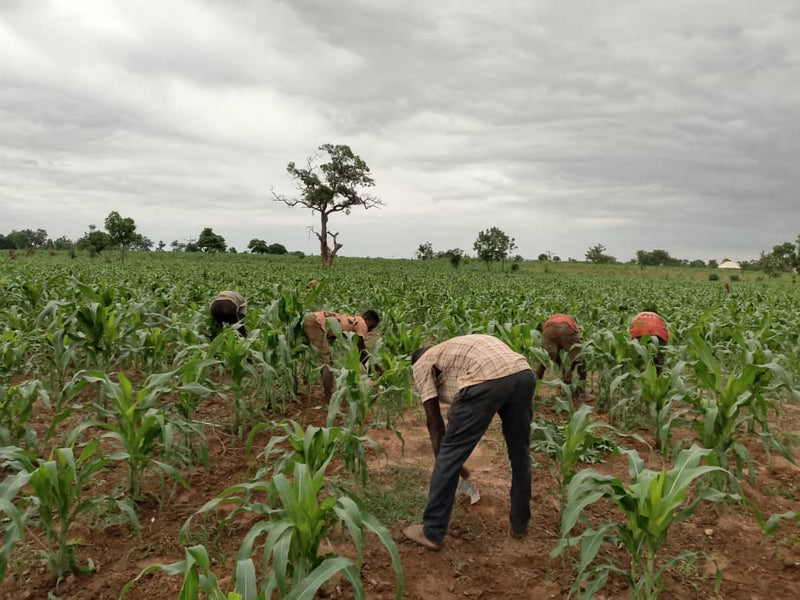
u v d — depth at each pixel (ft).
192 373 16.15
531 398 11.69
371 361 19.97
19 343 20.75
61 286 43.57
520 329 23.47
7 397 14.38
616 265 282.36
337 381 16.30
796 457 17.44
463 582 10.73
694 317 39.45
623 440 18.70
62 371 19.83
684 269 279.28
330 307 39.88
